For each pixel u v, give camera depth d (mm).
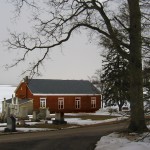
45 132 28188
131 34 22844
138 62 22984
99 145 19188
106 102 53688
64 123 39125
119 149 16734
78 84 72562
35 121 43344
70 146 19781
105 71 43281
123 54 23453
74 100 69750
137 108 22938
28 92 68125
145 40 15523
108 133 25578
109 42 25625
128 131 22953
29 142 21438
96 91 71875
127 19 24203
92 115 58938
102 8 23812
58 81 71812
